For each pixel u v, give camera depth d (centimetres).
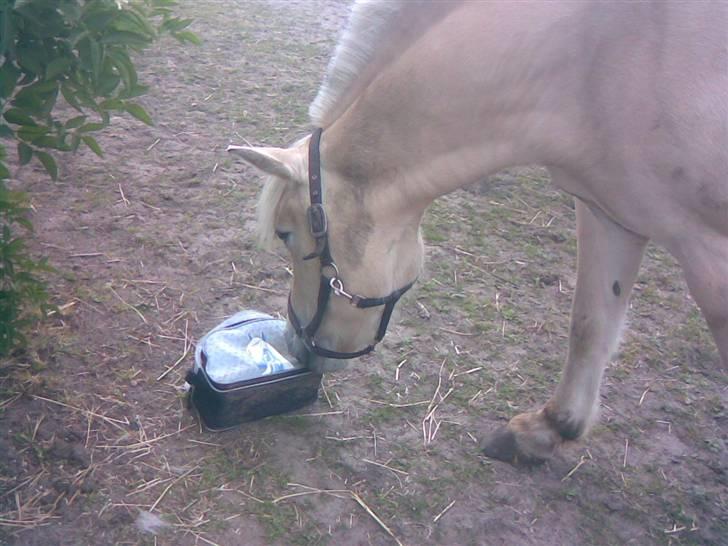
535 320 239
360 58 149
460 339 228
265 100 349
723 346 154
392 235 158
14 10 162
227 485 174
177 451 181
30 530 159
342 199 153
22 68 175
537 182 317
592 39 142
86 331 212
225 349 188
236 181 287
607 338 181
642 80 140
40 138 180
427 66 146
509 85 146
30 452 175
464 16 145
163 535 161
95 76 170
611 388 219
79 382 196
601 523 179
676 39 137
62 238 247
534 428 189
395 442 192
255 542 163
